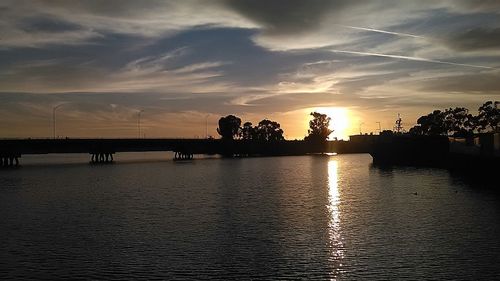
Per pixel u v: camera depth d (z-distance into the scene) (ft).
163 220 183.93
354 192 277.23
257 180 376.27
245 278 111.55
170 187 319.88
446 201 227.20
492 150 319.68
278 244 142.20
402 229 161.07
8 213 207.62
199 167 576.61
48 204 236.22
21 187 326.24
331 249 135.64
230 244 142.61
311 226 168.86
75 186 331.16
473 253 129.18
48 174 458.50
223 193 279.49
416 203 223.51
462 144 425.28
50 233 161.58
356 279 110.01
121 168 561.84
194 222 178.81
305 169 522.88
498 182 282.36
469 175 360.28
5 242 148.15
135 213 202.69
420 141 569.64
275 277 111.96
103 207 223.10
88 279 111.96
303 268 118.32
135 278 112.27
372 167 542.98
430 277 110.42
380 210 204.13
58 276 114.21
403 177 382.83
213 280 110.32
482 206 208.03
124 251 135.44
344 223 173.88
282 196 261.65
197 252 133.59
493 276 110.73
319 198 250.78
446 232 154.92
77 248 139.64
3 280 111.75
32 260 127.24
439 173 419.54
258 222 177.68
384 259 124.98
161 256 129.80
